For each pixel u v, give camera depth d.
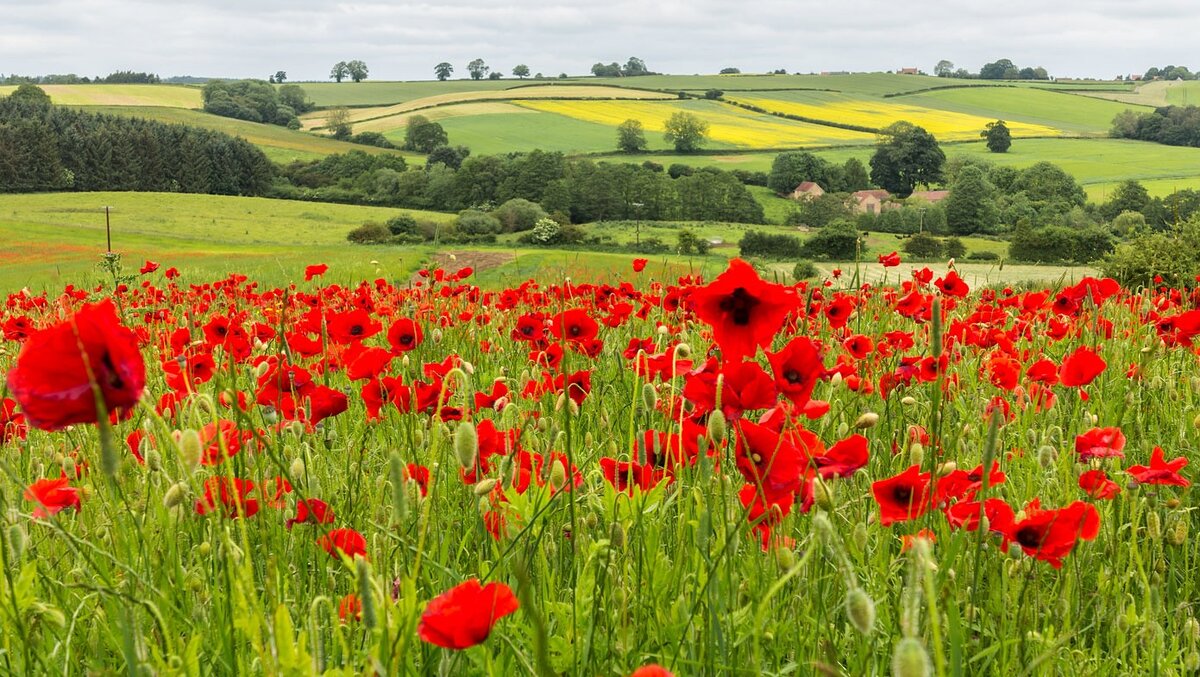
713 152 176.50
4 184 128.12
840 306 5.19
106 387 1.48
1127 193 122.56
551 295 7.93
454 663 2.00
